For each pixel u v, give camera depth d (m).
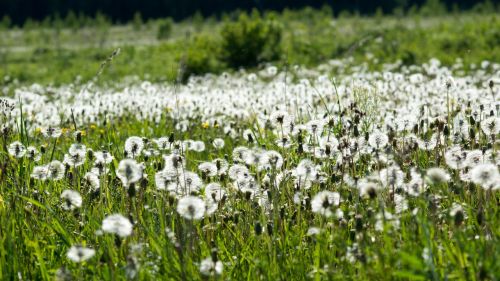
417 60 26.42
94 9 159.88
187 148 6.67
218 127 9.29
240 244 4.72
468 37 31.33
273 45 31.77
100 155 5.36
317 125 5.92
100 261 4.18
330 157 5.77
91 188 5.30
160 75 28.38
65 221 5.15
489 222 4.15
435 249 4.02
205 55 29.48
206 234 4.79
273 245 4.30
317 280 3.95
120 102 12.14
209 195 4.96
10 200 5.01
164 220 4.73
